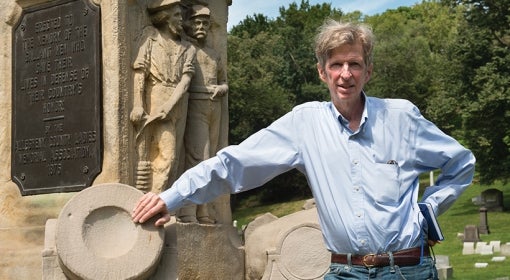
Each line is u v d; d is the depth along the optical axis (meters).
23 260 7.14
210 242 7.64
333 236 3.55
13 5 7.87
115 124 7.03
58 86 7.45
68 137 7.32
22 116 7.72
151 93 7.33
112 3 7.13
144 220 4.07
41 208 7.45
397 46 63.09
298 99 60.59
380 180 3.48
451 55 36.50
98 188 4.27
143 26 7.43
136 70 7.22
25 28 7.77
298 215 7.84
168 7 7.47
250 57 53.38
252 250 7.91
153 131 7.29
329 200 3.54
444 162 3.66
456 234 30.22
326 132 3.58
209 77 7.90
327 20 3.72
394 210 3.46
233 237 8.09
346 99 3.52
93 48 7.21
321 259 7.42
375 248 3.46
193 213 7.59
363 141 3.54
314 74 60.81
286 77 60.19
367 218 3.46
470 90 36.38
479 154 36.81
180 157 7.61
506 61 34.38
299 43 60.78
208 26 8.03
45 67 7.57
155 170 7.25
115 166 7.00
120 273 4.16
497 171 36.97
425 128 3.61
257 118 50.84
